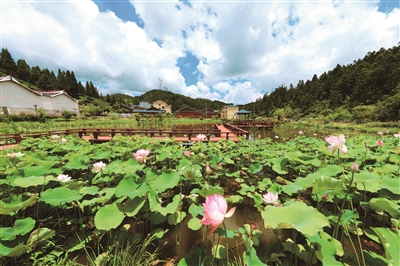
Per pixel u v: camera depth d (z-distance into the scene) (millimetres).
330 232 1519
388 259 827
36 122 14531
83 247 1403
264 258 1240
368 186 1504
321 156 3156
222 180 3096
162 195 2301
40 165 2113
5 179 1821
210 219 829
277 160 2732
